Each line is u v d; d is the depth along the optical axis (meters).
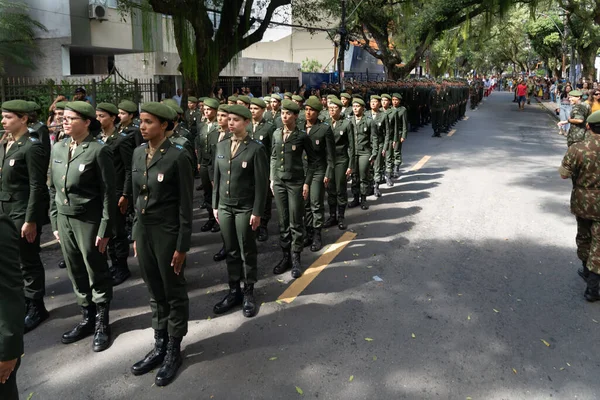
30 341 4.26
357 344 4.11
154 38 18.78
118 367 3.86
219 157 4.71
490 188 9.74
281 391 3.51
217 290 5.26
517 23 38.53
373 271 5.68
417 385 3.57
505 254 6.20
